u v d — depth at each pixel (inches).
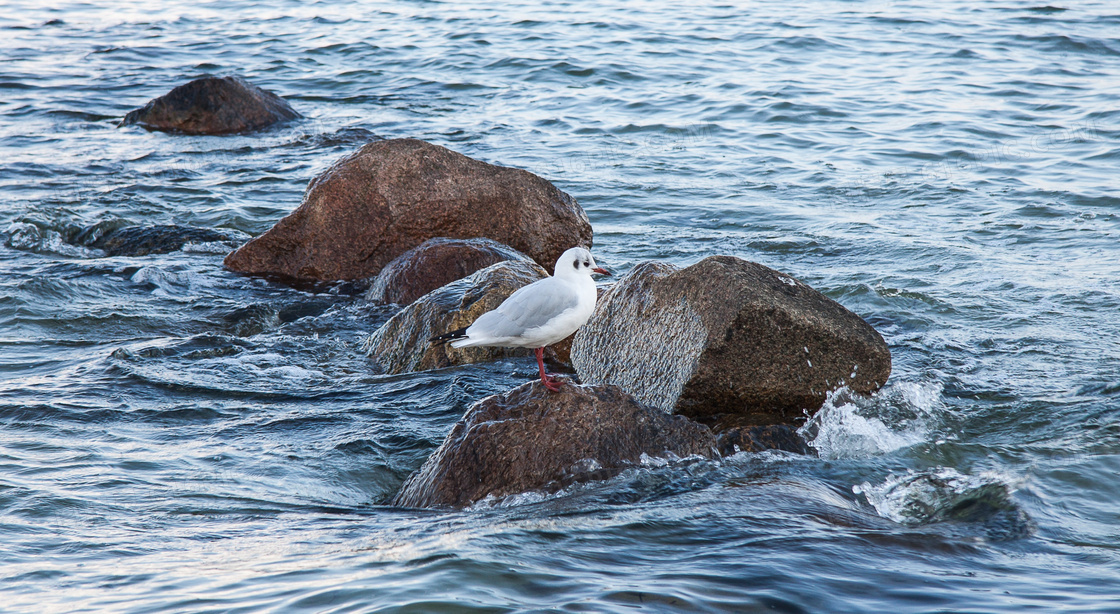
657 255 713.6
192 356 512.7
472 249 620.4
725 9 1833.2
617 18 1760.6
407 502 348.8
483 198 681.6
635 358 456.1
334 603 239.6
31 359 502.3
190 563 275.6
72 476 351.6
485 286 526.0
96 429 404.8
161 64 1507.1
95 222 765.9
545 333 350.3
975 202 825.5
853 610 243.6
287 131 1136.2
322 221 674.8
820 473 366.3
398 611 233.5
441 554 270.5
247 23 1877.5
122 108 1226.6
